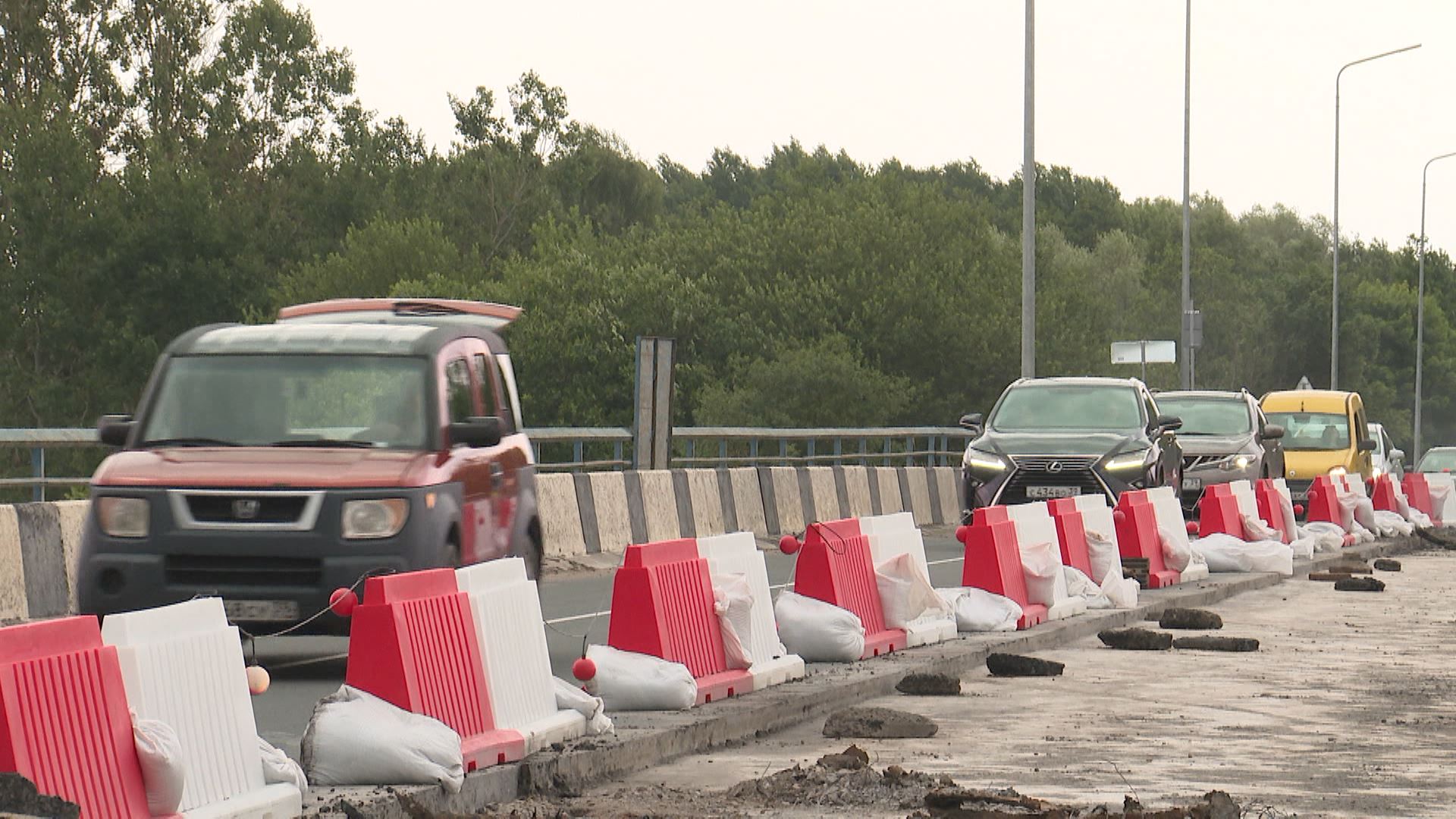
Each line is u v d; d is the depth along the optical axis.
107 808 17.50
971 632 41.56
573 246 195.38
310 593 32.41
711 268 199.12
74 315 195.75
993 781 23.98
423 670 22.52
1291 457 97.31
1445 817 21.69
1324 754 26.52
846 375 176.00
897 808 21.80
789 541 35.62
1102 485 65.56
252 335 36.50
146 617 18.67
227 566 32.62
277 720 28.78
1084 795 22.95
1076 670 37.47
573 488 63.62
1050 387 71.69
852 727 28.55
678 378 178.88
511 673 24.67
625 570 29.02
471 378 37.38
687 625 30.00
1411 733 28.73
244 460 33.41
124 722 17.97
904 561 38.25
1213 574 61.78
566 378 173.62
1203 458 77.38
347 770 21.55
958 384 193.00
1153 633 41.88
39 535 42.28
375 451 34.12
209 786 19.22
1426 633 45.06
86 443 50.09
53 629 17.19
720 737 27.86
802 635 35.25
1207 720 29.95
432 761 21.69
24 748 16.53
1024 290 95.50
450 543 34.03
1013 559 44.00
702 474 72.94
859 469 86.62
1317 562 68.06
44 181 195.00
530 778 23.27
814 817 21.28
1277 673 36.81
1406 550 83.94
